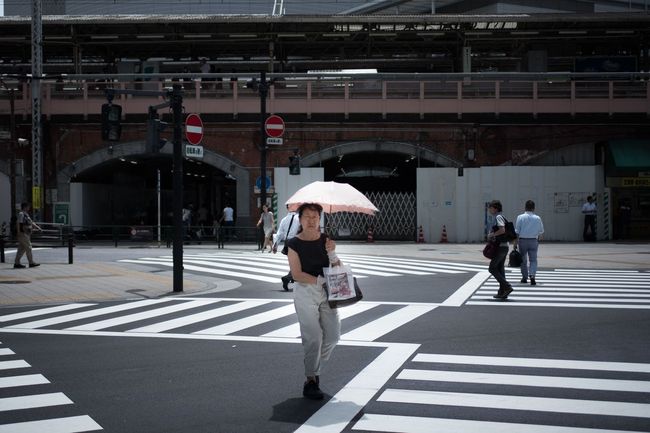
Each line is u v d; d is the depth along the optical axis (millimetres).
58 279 16703
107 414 5758
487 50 39312
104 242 33219
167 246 30172
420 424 5426
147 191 45531
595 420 5508
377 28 34188
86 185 34156
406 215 35031
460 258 23125
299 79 30875
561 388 6527
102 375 7195
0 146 33156
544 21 32750
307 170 32656
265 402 6105
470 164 32812
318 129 32906
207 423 5484
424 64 39312
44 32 34219
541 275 17578
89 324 10609
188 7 59812
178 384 6777
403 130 32875
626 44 37406
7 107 32719
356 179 43469
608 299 13055
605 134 32750
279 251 26891
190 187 49812
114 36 34156
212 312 11703
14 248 28625
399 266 20266
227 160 33062
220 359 7945
